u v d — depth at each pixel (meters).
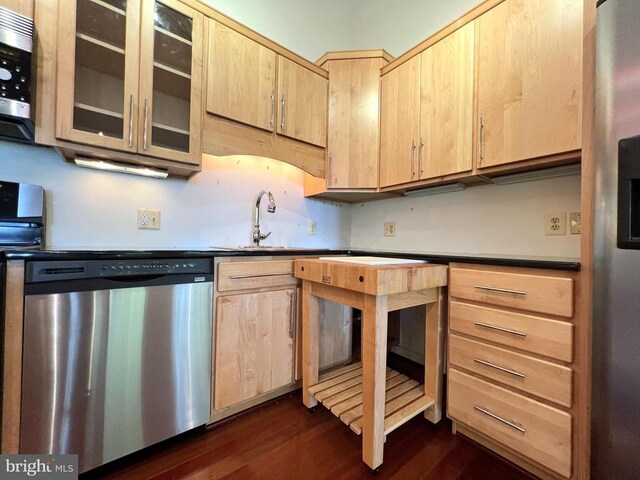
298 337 1.69
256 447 1.30
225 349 1.40
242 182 2.07
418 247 2.21
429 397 1.47
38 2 1.14
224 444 1.31
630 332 0.85
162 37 1.44
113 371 1.12
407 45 2.30
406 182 1.87
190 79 1.50
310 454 1.26
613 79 0.89
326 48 2.51
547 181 1.58
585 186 1.02
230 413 1.51
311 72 1.99
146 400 1.19
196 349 1.33
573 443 1.02
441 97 1.69
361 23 2.65
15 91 1.03
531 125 1.33
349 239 2.72
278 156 1.84
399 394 1.50
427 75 1.76
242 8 2.03
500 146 1.43
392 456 1.26
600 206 0.92
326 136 2.08
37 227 1.35
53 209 1.43
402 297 1.28
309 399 1.55
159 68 1.42
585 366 1.00
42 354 0.98
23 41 1.05
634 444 0.85
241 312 1.46
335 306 1.89
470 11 1.56
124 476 1.12
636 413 0.85
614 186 0.88
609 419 0.90
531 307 1.12
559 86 1.24
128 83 1.32
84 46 1.25
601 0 0.93
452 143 1.63
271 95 1.79
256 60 1.73
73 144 1.23
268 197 2.11
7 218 1.28
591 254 0.99
